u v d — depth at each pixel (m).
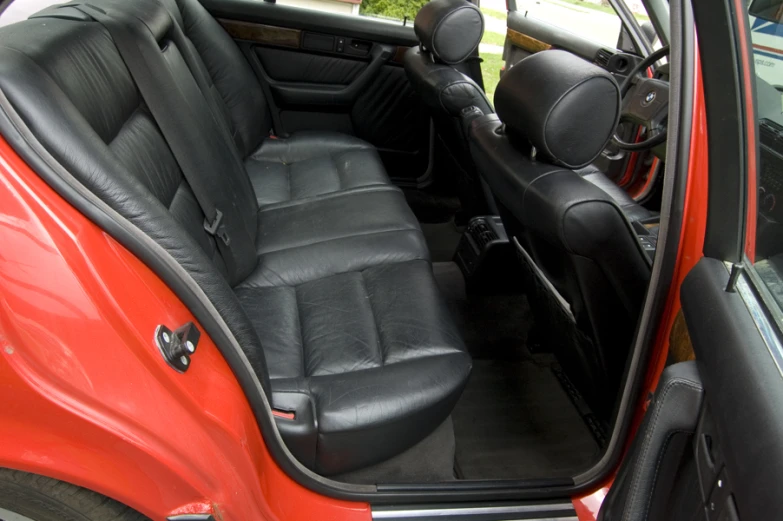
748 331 0.70
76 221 0.77
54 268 0.74
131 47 1.29
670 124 0.93
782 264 0.82
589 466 1.44
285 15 2.39
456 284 2.23
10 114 0.74
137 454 0.82
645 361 1.05
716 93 0.71
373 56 2.54
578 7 2.50
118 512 0.93
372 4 2.50
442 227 2.61
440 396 1.26
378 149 2.72
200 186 1.44
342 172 2.22
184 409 0.84
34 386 0.75
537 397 1.78
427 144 2.73
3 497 0.89
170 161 1.38
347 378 1.29
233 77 2.16
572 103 1.01
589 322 1.24
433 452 1.51
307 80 2.55
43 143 0.79
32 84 0.82
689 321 0.81
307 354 1.39
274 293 1.59
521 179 1.11
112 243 0.81
